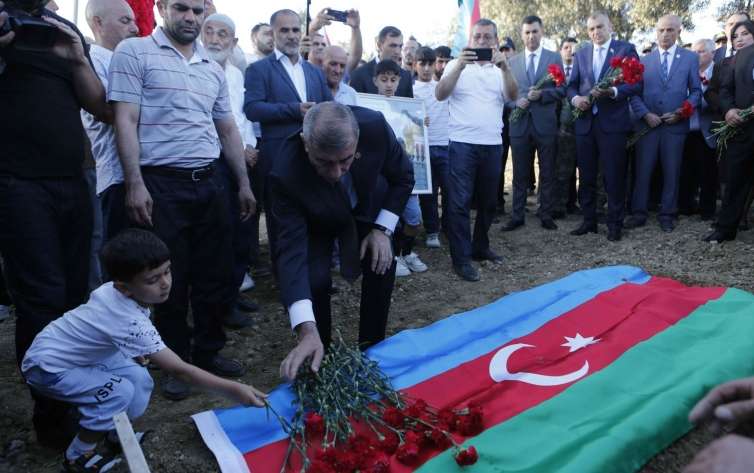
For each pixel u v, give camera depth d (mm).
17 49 2914
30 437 3309
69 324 2785
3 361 4160
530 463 2727
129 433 2295
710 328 4043
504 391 3459
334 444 2969
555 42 23375
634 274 5285
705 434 3082
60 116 3092
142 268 2682
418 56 6934
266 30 6527
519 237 7219
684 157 7527
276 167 3160
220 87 3951
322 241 3465
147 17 5664
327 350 3559
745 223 6781
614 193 6781
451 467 2725
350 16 6613
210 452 3088
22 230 2988
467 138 5812
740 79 6160
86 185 3354
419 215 5973
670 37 6906
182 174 3586
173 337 3705
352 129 2830
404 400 3312
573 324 4262
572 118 7324
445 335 4203
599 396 3287
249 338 4625
